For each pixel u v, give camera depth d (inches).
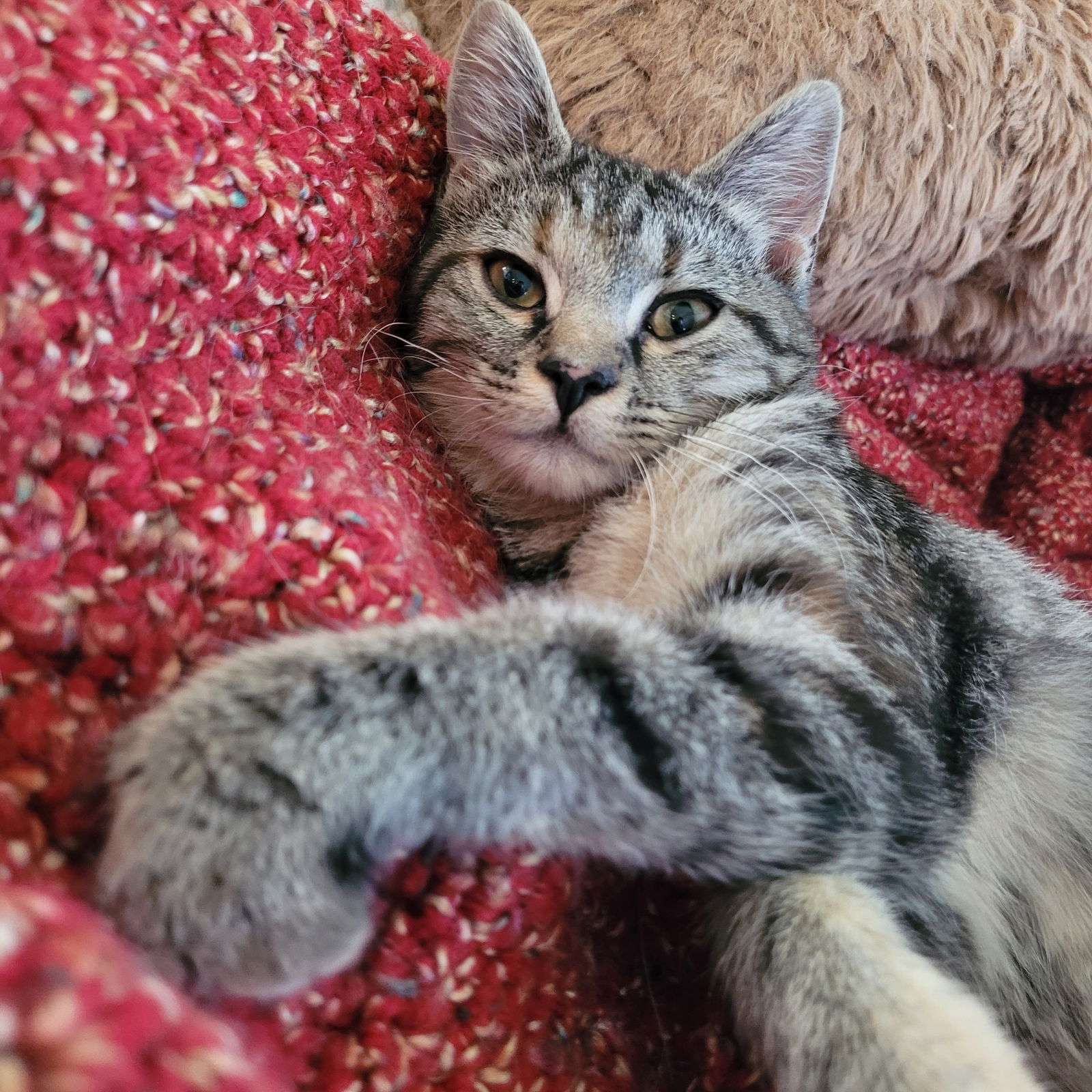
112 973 3.6
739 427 8.6
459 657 5.7
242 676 5.3
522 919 5.7
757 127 9.5
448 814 5.4
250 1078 3.8
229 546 5.4
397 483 6.9
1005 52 11.3
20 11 5.2
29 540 4.9
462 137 9.0
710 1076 6.5
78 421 5.1
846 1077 5.8
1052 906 7.7
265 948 4.9
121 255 5.4
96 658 5.1
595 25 11.5
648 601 7.5
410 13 12.4
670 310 8.9
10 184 4.9
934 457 14.0
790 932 6.2
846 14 11.3
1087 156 11.4
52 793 4.8
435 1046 5.3
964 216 11.7
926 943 6.8
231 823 4.9
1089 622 9.9
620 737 5.7
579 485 8.5
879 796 6.5
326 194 7.1
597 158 9.4
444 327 8.6
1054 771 8.2
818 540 7.6
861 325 12.9
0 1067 3.1
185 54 6.2
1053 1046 7.5
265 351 6.4
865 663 6.9
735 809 5.9
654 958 6.9
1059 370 14.5
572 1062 5.9
